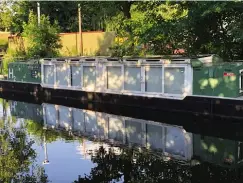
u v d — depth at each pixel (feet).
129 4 52.29
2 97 56.95
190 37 41.96
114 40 63.93
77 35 74.23
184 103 36.99
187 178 22.20
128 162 25.50
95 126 36.50
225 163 24.93
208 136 31.63
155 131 33.68
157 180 22.03
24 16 86.74
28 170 23.68
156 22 44.45
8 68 60.54
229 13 37.93
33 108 47.24
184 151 27.81
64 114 42.86
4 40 102.89
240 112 33.12
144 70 40.57
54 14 91.86
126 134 33.09
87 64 46.55
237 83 34.19
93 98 46.16
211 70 35.42
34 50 64.03
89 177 22.70
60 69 50.57
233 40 39.88
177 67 37.65
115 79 43.83
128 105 42.24
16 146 29.25
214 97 34.76
